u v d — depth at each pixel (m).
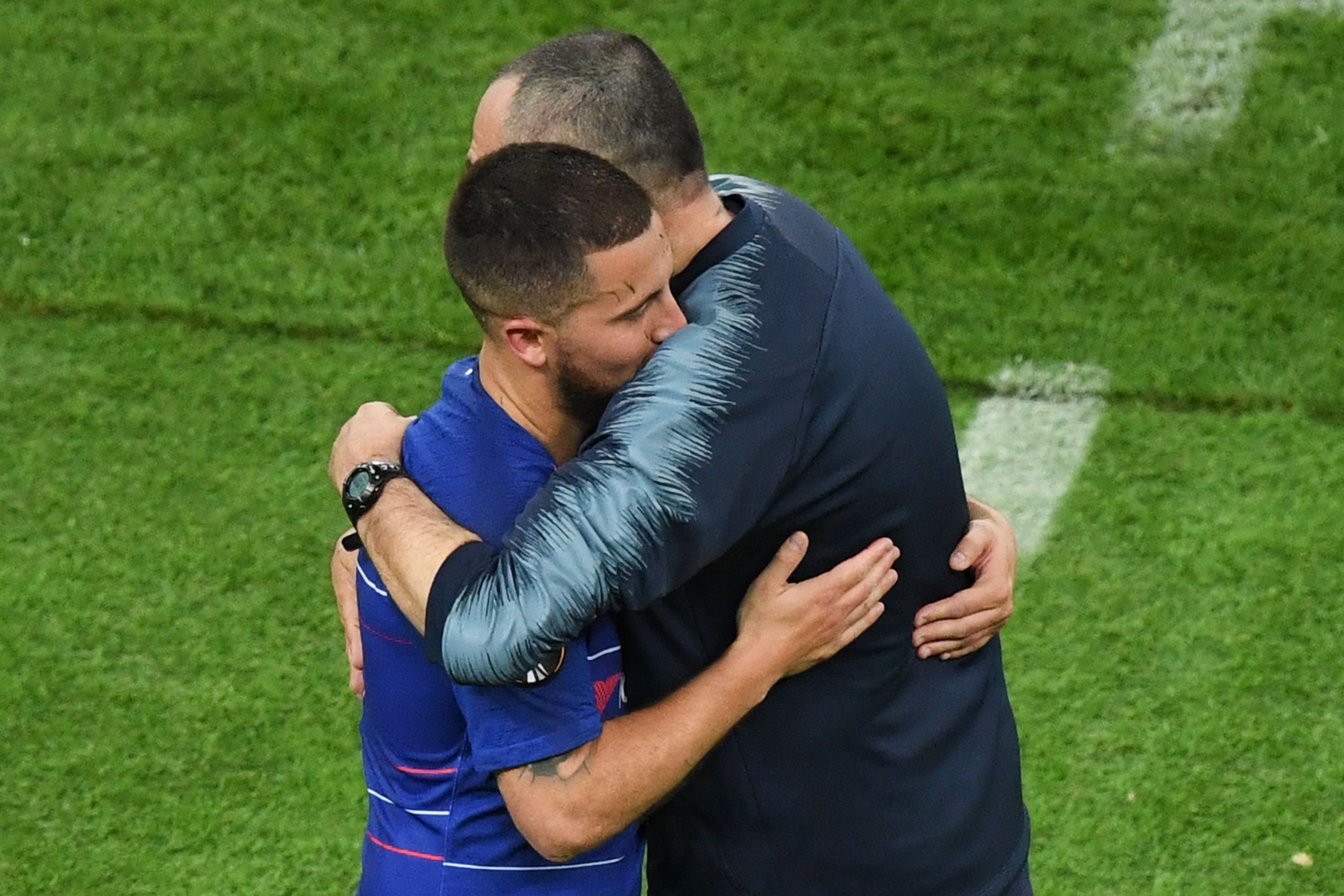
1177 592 15.81
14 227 19.94
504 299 7.62
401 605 7.90
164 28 22.05
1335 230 19.73
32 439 17.58
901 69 21.38
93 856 13.60
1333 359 18.41
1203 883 13.32
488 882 8.70
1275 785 14.03
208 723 14.67
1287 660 15.09
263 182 20.41
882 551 8.30
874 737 8.80
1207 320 18.88
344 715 14.74
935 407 8.69
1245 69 21.22
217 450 17.47
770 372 7.79
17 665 15.18
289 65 21.62
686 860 9.41
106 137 20.91
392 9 22.16
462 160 20.59
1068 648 15.30
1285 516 16.58
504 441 8.09
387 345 18.72
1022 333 18.81
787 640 8.09
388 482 8.27
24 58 21.78
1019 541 16.39
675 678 8.67
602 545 7.32
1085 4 21.89
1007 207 20.02
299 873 13.47
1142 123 20.78
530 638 7.29
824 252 8.44
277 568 16.16
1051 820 13.81
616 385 7.95
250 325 18.92
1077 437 17.62
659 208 8.19
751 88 21.25
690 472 7.49
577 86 8.29
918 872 9.05
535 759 7.77
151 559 16.25
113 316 19.05
